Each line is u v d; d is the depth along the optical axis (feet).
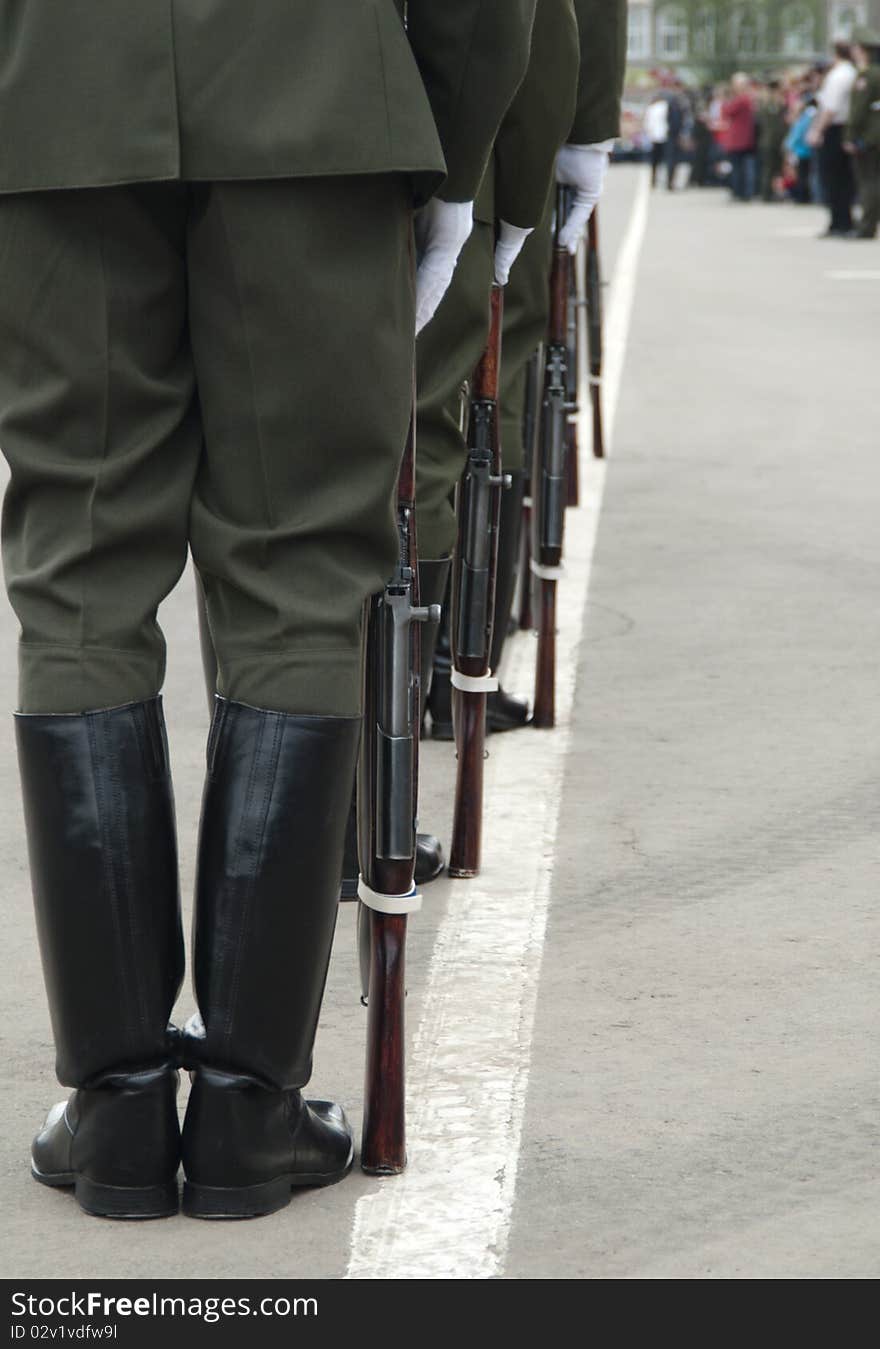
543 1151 14.35
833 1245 13.08
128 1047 13.03
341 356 12.41
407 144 12.25
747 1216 13.43
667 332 74.38
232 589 12.82
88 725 12.65
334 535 12.74
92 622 12.65
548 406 24.99
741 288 92.22
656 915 19.21
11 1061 15.88
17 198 12.36
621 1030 16.51
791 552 36.94
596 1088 15.42
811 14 420.77
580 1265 12.82
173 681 28.27
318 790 12.73
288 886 12.78
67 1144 13.51
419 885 20.04
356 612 12.81
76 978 12.91
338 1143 13.80
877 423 53.06
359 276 12.39
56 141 12.17
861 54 127.44
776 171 187.11
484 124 12.69
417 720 13.56
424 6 12.50
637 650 29.73
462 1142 14.49
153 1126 13.24
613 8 22.40
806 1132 14.65
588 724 25.94
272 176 12.08
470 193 12.94
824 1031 16.47
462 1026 16.57
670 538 38.27
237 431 12.57
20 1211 13.46
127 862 12.78
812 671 28.53
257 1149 13.23
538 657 25.61
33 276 12.37
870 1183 13.88
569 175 23.49
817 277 98.12
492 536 19.89
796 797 22.93
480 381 19.66
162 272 12.47
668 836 21.57
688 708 26.66
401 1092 13.97
